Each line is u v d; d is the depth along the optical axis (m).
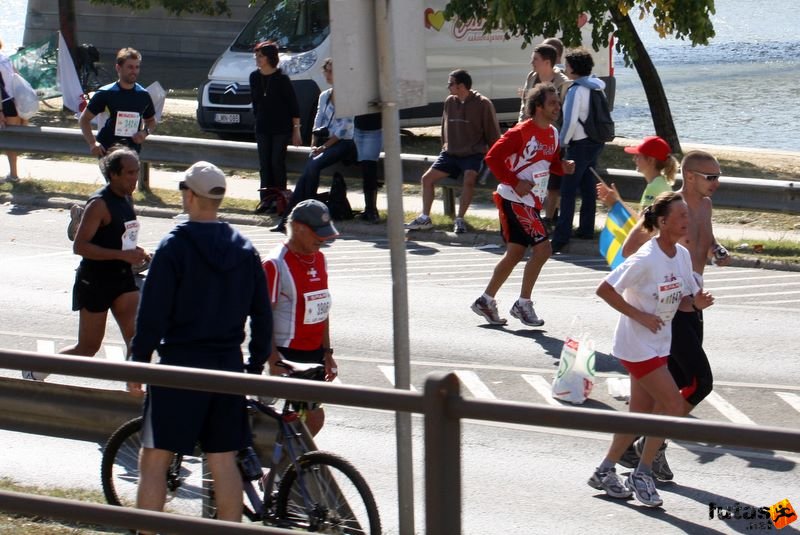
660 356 13.39
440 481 7.37
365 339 20.95
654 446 13.37
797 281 25.78
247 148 34.50
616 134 49.91
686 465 14.88
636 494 13.38
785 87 69.88
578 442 15.67
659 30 39.25
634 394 13.94
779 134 51.22
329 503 11.28
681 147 43.69
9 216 33.31
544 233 21.08
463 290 24.70
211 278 10.40
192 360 10.41
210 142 34.97
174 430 10.15
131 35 84.12
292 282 12.70
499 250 29.06
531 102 20.42
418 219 30.44
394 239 9.50
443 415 7.33
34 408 13.15
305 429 11.79
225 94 42.25
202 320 10.41
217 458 10.52
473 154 30.00
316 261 12.91
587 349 17.31
